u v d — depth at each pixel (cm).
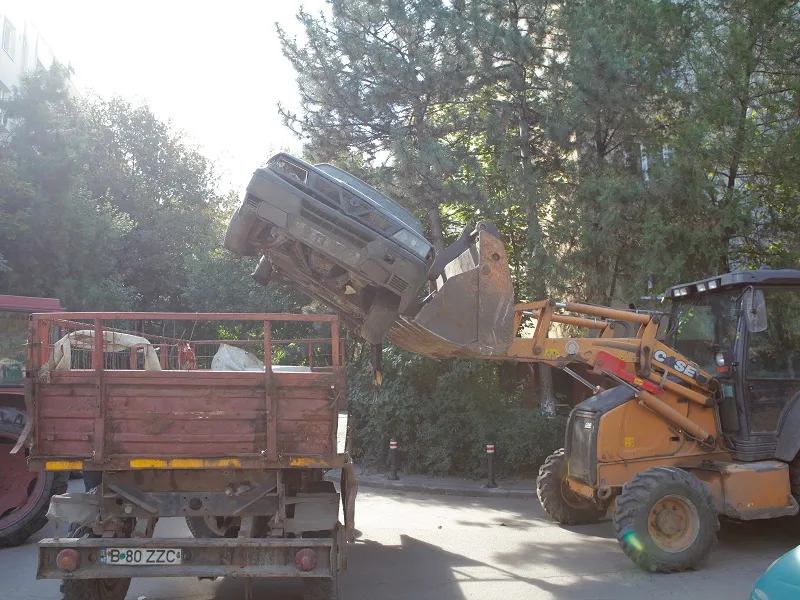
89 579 501
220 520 557
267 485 519
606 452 766
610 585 637
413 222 761
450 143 1391
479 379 1355
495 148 1381
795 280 773
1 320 832
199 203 3472
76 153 1897
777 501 729
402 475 1341
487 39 1239
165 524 605
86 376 505
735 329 778
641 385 776
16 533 775
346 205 658
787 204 1242
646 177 1214
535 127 1388
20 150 1831
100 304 1969
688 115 1216
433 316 689
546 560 729
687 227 1161
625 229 1205
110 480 516
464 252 752
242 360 785
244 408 509
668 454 777
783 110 1237
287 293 1869
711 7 1269
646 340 785
